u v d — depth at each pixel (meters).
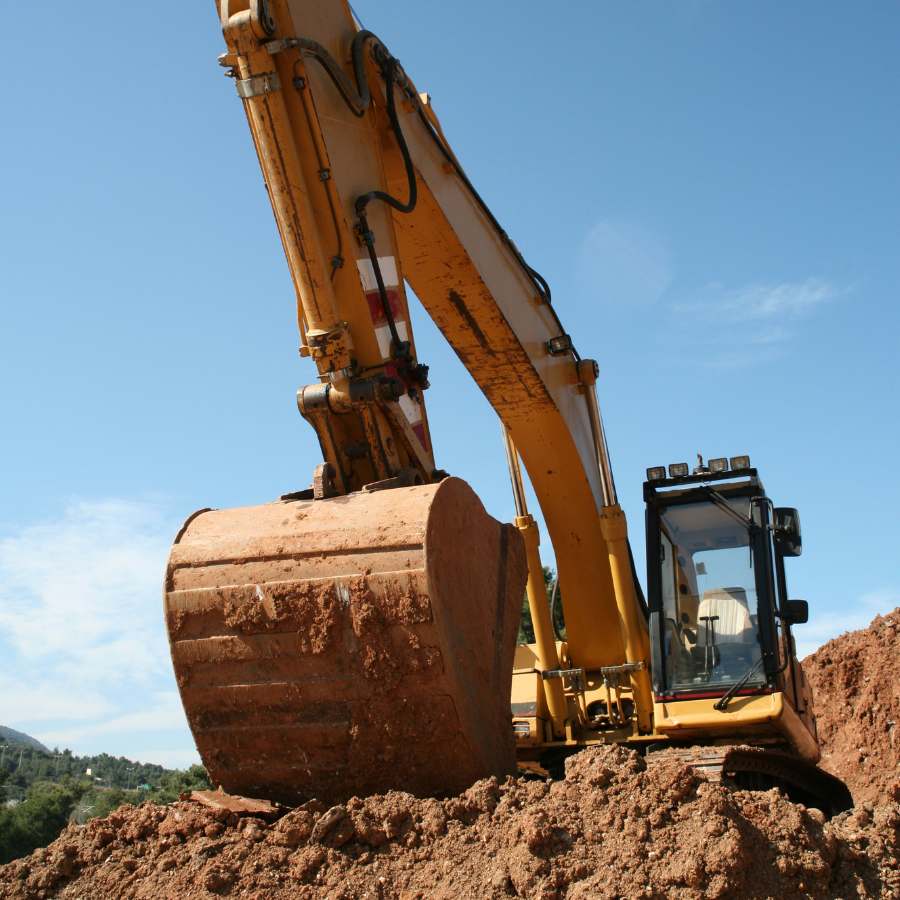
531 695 9.08
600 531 9.41
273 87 6.13
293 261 6.24
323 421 6.20
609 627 9.52
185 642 5.55
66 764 118.56
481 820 5.00
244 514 5.83
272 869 4.88
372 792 5.48
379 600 5.30
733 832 4.70
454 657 5.37
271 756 5.55
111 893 4.91
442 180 7.82
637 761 5.20
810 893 4.70
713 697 8.12
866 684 15.07
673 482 8.92
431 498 5.52
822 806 8.52
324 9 6.75
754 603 8.36
